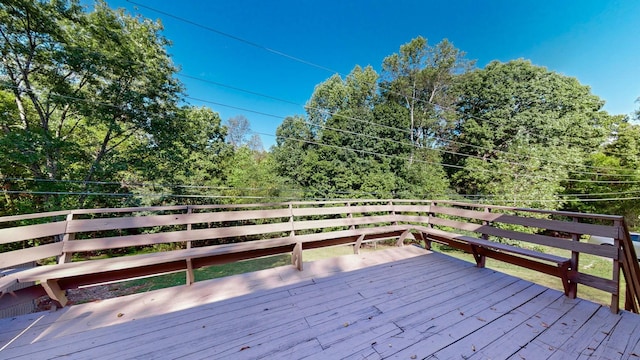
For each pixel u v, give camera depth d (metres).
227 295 2.30
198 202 10.85
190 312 2.00
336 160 12.78
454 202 3.53
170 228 9.88
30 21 6.27
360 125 13.00
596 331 1.75
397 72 15.84
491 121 14.05
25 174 7.32
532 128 13.49
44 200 6.92
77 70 6.94
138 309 2.04
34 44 6.64
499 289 2.46
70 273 1.91
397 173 12.92
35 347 1.56
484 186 11.91
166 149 8.60
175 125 8.84
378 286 2.51
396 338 1.66
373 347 1.56
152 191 8.92
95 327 1.79
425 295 2.31
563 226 2.36
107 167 7.58
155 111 8.42
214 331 1.74
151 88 8.04
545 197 10.07
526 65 14.17
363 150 12.61
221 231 2.80
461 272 2.91
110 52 7.34
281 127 16.94
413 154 13.41
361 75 16.17
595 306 2.12
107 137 8.05
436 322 1.86
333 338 1.66
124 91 7.71
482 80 14.77
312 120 16.52
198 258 2.55
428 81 15.30
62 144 6.69
